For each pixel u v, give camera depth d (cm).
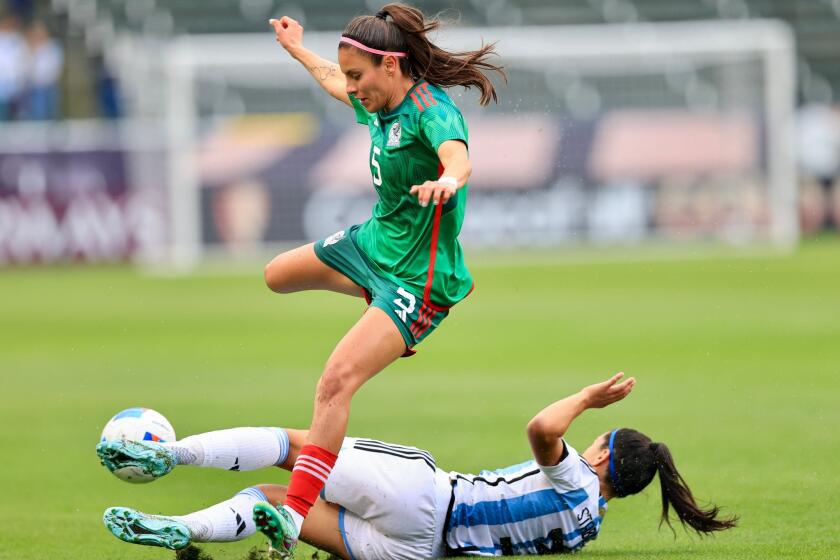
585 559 1783
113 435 1780
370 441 1786
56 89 8850
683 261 7750
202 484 2616
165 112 8712
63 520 2245
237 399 3609
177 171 8194
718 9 9969
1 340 5197
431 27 1850
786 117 8256
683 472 2556
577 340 4844
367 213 8094
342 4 9825
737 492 2356
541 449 1766
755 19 9956
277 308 6194
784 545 1914
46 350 4891
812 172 8700
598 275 7212
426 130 1794
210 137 8212
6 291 7044
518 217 8094
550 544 1828
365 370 1772
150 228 8194
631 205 8106
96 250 8200
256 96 8762
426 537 1784
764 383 3744
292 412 3366
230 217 8194
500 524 1811
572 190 8094
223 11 9800
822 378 3809
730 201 8138
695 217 8125
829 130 8694
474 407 3447
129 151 8169
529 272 7456
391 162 1842
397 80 1834
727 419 3183
